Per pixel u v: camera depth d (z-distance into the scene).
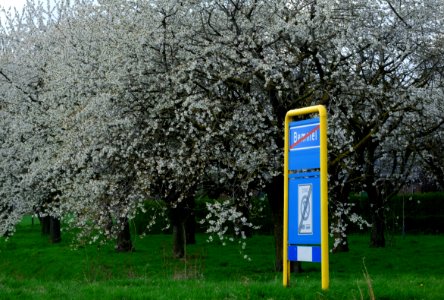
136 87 16.81
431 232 36.06
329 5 15.42
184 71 16.02
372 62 19.80
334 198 18.05
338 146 16.12
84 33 18.86
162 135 16.86
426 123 20.14
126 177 16.91
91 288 11.49
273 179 17.81
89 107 16.17
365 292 9.95
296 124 10.42
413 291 10.26
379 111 17.61
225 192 17.81
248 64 15.94
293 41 16.06
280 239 18.53
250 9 17.08
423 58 19.53
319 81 17.17
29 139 21.20
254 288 10.33
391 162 27.81
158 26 16.59
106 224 17.55
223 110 16.38
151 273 19.39
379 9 17.38
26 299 10.71
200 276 15.77
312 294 9.83
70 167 18.80
